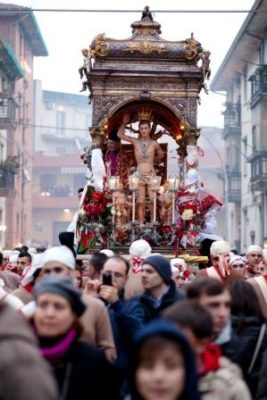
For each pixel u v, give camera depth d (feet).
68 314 23.57
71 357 23.40
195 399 19.70
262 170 187.21
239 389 22.76
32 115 272.31
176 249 65.00
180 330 20.70
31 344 17.92
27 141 265.34
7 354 17.42
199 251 65.36
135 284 42.91
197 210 64.95
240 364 30.53
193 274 63.31
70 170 332.39
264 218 193.36
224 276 49.60
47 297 23.50
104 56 67.36
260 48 192.75
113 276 37.06
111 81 67.26
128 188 69.56
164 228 66.49
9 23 226.79
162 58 67.51
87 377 23.25
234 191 223.30
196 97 67.41
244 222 218.79
